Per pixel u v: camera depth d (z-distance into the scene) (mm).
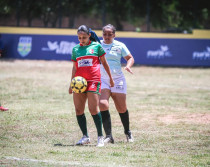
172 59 68438
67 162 14633
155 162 14945
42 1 78500
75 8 78188
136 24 77812
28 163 14289
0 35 74938
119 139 19828
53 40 72812
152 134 20672
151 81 48656
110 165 14312
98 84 17484
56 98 33156
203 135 20500
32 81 45031
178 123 23812
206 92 39156
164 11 76750
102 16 77438
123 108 19016
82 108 18078
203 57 67312
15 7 79062
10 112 25766
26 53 73875
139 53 69938
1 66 61375
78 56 17391
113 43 18969
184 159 15508
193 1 75000
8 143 17812
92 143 18719
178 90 40438
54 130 21109
